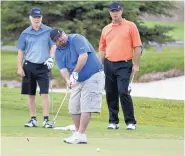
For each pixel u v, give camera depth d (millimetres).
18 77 52125
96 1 48875
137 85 46469
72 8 48781
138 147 17719
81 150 16812
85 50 18219
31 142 18250
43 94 23312
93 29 49281
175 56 56469
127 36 22562
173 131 22672
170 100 32594
